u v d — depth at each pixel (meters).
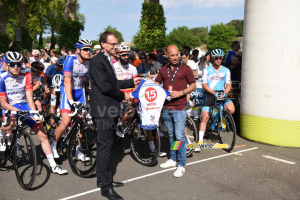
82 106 3.47
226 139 4.54
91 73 2.98
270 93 4.56
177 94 3.44
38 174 3.62
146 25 9.68
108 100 2.98
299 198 2.95
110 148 3.03
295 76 4.37
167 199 2.96
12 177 3.53
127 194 3.07
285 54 4.35
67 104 3.78
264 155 4.26
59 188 3.23
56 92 4.90
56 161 4.11
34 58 10.34
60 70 5.34
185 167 3.83
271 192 3.09
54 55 12.55
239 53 7.05
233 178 3.46
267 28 4.45
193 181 3.39
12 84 3.40
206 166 3.86
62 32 18.75
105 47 3.00
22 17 22.39
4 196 3.04
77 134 3.69
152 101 3.56
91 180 3.46
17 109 3.33
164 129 4.54
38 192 3.13
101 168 2.99
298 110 4.46
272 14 4.38
